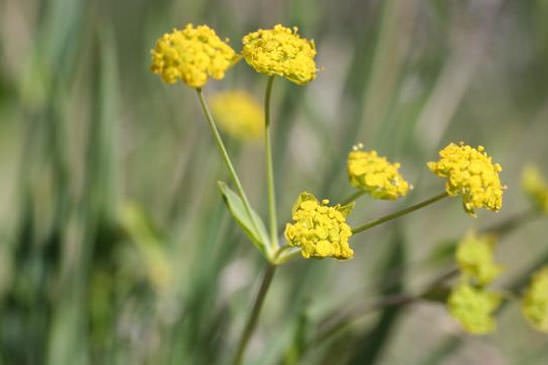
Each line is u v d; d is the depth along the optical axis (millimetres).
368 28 254
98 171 231
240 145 262
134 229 238
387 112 253
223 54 185
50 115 236
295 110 248
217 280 230
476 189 182
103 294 236
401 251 250
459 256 210
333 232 181
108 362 234
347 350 241
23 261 237
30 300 238
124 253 240
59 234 237
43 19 239
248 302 248
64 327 233
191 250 258
